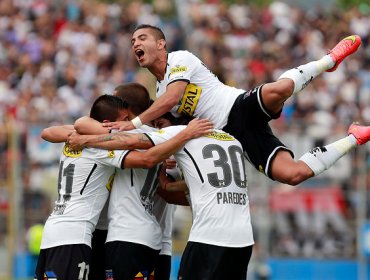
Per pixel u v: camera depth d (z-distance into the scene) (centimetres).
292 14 6988
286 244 4806
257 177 4800
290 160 2512
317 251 4812
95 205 2503
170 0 7169
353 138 2525
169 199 2616
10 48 6209
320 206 4809
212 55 6412
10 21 6431
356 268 4812
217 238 2383
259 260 4769
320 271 4797
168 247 2661
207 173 2411
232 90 2598
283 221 4806
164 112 2516
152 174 2541
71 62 6103
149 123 2658
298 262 4803
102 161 2478
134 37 2609
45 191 4778
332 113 5797
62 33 6347
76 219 2477
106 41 6375
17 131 4806
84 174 2495
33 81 5897
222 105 2566
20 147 4812
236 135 2552
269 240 4797
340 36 6725
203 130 2431
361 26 6775
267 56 6456
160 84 2619
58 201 2530
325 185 4812
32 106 5644
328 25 6856
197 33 6656
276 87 2488
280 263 4788
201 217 2400
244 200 2448
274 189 4803
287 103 5788
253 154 2545
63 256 2456
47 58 6131
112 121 2533
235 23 6775
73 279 2445
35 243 4634
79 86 5903
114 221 2497
